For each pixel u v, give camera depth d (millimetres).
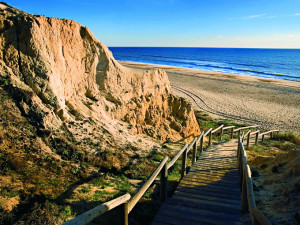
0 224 4293
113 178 6977
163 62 99688
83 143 7770
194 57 142000
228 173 8070
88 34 10367
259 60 121625
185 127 14688
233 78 48812
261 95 33844
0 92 6988
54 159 6656
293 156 7652
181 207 5672
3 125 6465
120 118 11055
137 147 9609
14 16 8266
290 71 73875
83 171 6719
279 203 5355
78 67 9781
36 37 8055
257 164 9109
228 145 13141
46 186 5570
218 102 29547
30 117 7148
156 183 7371
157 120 13195
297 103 29875
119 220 4043
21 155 6141
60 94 8422
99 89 10703
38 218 4531
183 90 35594
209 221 5078
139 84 12469
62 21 9219
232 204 5824
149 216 5566
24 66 7793
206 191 6617
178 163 9469
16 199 4918
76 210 5125
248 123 22375
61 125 7758
